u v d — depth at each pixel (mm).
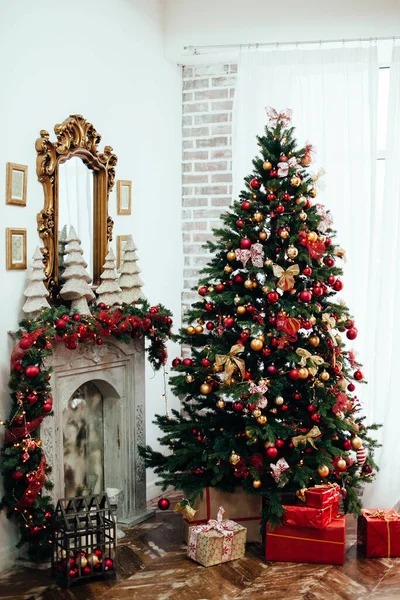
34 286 3348
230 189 4738
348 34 4285
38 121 3459
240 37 4441
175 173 4770
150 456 3924
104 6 3938
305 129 4402
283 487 3643
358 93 4305
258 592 3164
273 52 4414
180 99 4805
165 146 4625
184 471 3896
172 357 4781
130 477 3973
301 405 3697
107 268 3729
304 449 3627
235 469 3559
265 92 4441
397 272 4234
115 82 4062
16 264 3324
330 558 3455
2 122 3240
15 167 3295
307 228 3541
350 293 4383
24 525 3354
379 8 4234
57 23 3572
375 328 4324
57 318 3295
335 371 3617
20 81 3338
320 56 4355
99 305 3633
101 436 3936
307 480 3461
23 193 3355
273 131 3650
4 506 3338
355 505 3615
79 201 3723
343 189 4359
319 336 3688
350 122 4305
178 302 4859
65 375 3508
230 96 4711
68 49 3658
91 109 3855
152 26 4426
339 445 3719
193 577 3311
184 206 4855
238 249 3521
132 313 3781
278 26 4379
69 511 3338
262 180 3664
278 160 3590
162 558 3520
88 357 3633
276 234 3582
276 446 3600
